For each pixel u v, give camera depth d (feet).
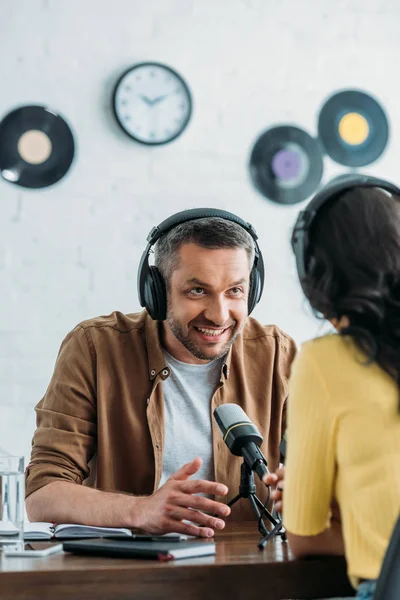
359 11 12.34
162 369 7.12
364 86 12.33
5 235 11.12
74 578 4.56
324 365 4.43
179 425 7.10
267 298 11.85
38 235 11.21
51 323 11.18
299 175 12.03
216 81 11.85
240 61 11.94
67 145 11.29
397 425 4.28
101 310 11.33
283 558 4.90
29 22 11.30
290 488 4.61
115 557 5.02
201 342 6.83
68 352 7.20
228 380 7.30
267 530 6.08
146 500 5.82
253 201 11.91
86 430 6.98
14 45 11.25
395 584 3.94
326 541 4.73
